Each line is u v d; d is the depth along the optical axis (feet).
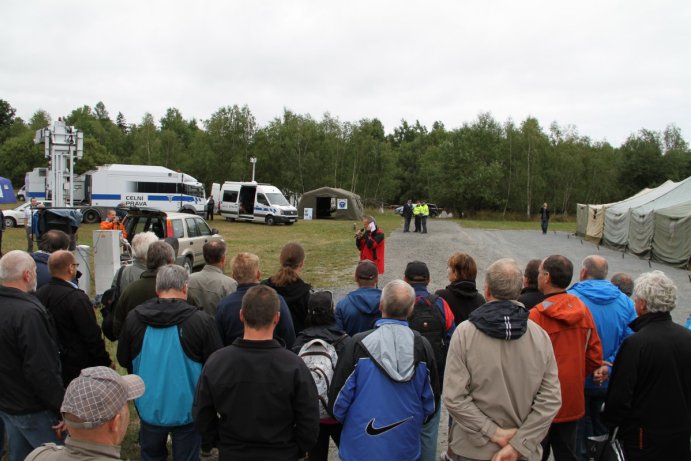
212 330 11.33
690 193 63.62
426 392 9.92
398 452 9.59
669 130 230.27
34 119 290.56
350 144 187.42
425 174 217.97
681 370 10.32
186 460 11.54
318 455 11.75
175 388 10.89
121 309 13.64
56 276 13.26
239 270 13.20
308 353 11.22
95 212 100.58
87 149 193.16
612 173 198.70
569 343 11.10
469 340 9.47
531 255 63.98
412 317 12.60
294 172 174.09
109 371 6.24
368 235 37.93
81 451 5.88
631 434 10.67
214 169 175.42
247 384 8.73
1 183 160.56
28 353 10.52
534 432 9.00
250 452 8.75
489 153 182.80
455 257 14.49
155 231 44.98
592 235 83.87
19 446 11.28
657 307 10.66
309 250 64.90
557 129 202.18
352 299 13.39
